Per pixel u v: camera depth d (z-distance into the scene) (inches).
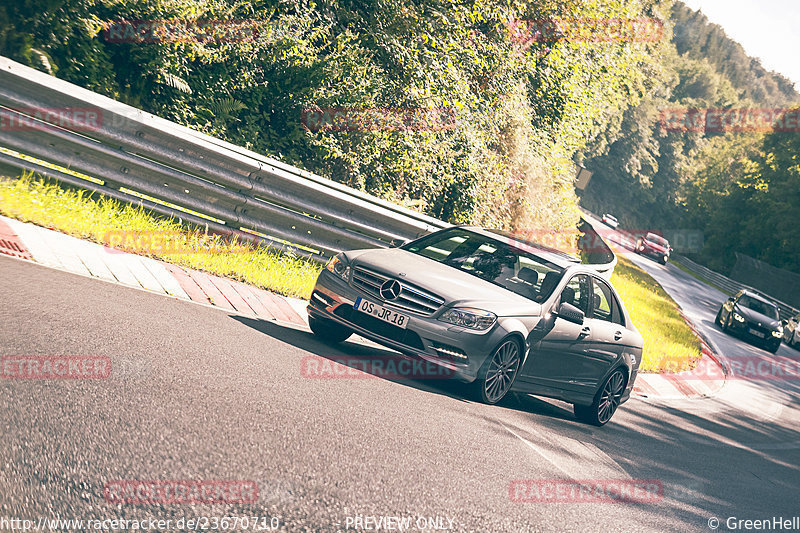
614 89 1257.4
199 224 394.3
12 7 440.5
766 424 552.7
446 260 344.8
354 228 463.5
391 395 271.3
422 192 649.6
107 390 188.1
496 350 304.5
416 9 627.2
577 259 383.9
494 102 749.9
